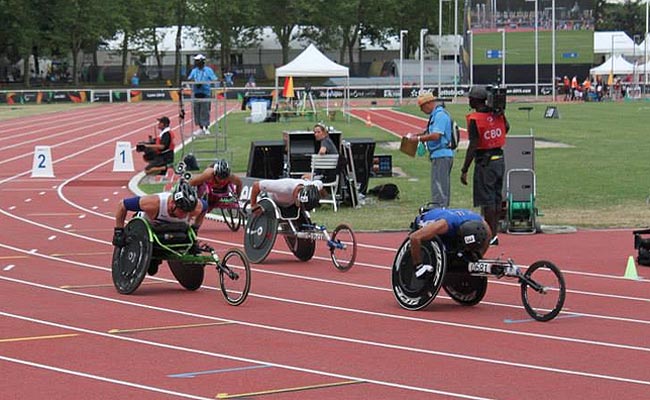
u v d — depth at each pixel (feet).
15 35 339.36
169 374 31.68
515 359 33.58
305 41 394.52
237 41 384.47
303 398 28.91
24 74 353.92
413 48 416.67
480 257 41.29
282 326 38.88
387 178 94.43
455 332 37.73
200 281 46.50
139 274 44.96
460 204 76.33
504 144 57.00
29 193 89.35
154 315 41.09
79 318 40.47
